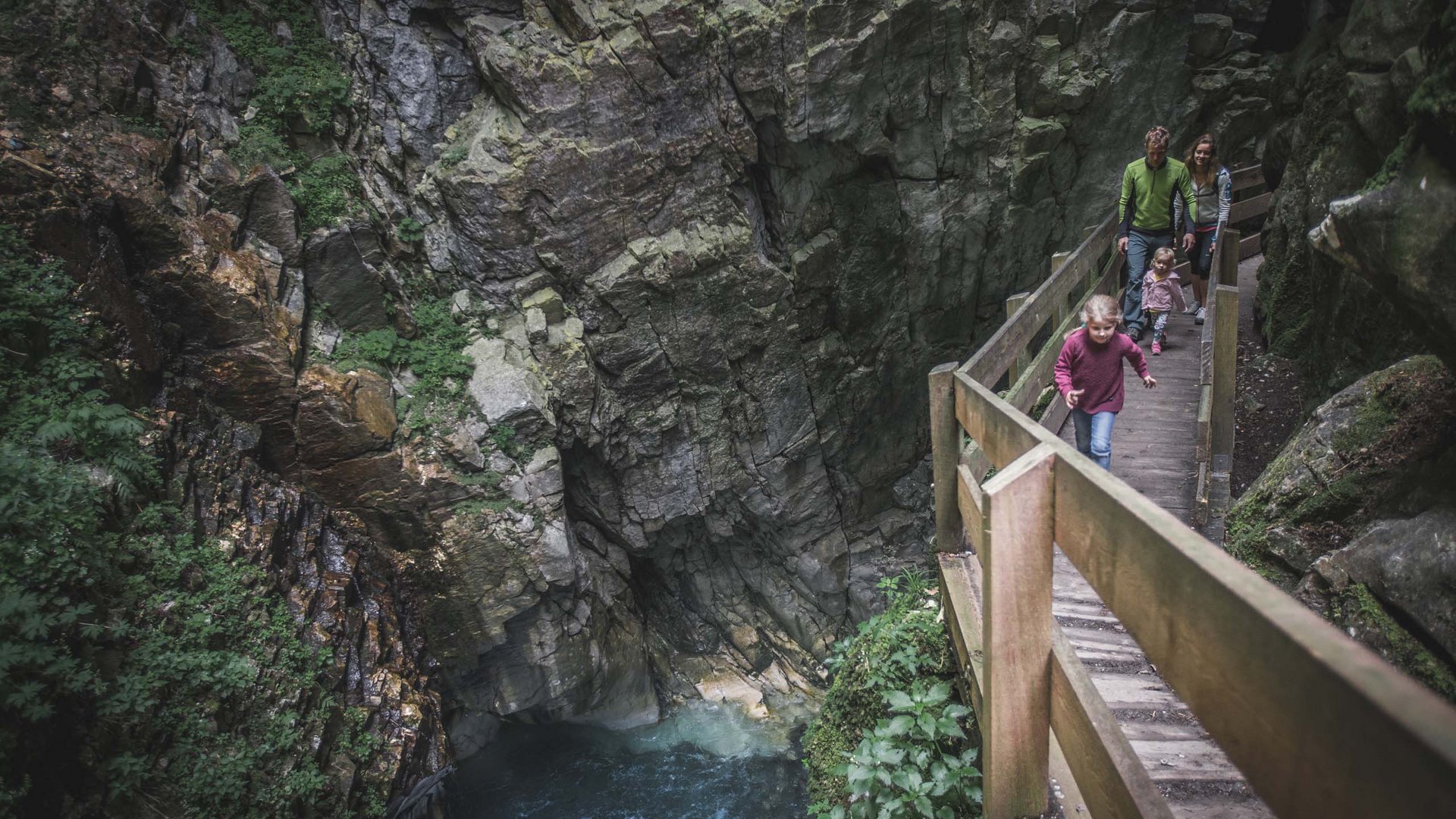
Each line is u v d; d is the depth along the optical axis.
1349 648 0.98
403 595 9.82
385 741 8.12
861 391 12.99
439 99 10.44
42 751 5.39
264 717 6.93
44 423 6.53
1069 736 2.24
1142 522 1.56
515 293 10.44
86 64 7.97
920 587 5.66
